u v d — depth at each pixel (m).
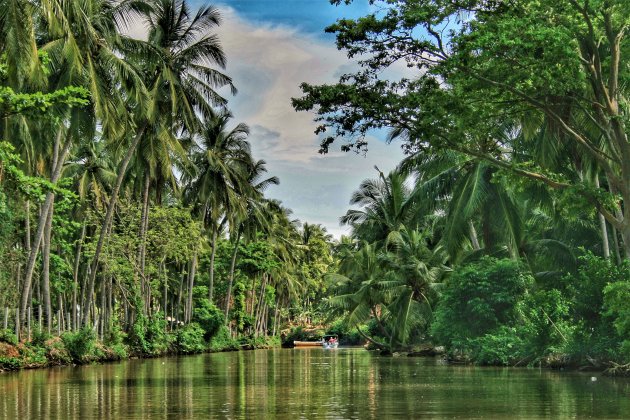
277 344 101.06
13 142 33.91
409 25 19.25
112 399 18.53
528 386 21.95
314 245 112.88
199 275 80.75
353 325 59.75
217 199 59.84
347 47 20.05
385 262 54.19
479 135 21.45
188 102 44.28
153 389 21.70
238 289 82.50
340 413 15.23
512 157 35.34
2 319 37.81
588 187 21.36
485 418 14.20
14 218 35.16
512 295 36.19
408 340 59.16
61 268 48.00
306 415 14.86
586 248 44.03
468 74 20.09
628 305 24.12
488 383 23.41
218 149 61.28
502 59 19.66
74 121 34.03
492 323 36.78
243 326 85.06
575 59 18.67
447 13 19.34
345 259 68.62
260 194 72.25
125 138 42.44
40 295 47.16
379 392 20.45
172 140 43.28
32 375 28.97
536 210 44.16
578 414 14.71
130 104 40.22
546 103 20.97
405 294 52.34
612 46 20.36
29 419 14.27
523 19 18.33
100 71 34.03
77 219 54.47
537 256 37.91
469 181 37.84
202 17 44.19
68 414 15.17
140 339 50.47
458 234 37.75
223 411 15.70
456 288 37.62
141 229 50.38
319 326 118.06
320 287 117.31
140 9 37.62
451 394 19.58
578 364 30.11
